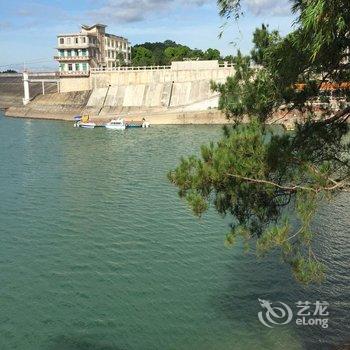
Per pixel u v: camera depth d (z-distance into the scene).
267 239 11.77
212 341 17.70
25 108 117.50
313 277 12.13
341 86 11.75
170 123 94.94
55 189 40.28
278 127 12.35
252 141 11.59
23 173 47.12
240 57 12.34
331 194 11.40
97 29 121.44
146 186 40.84
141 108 103.12
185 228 29.41
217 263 24.08
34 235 28.59
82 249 26.28
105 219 31.58
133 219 31.47
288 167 11.60
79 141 71.44
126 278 22.62
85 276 22.91
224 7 9.64
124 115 100.12
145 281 22.28
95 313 19.61
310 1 8.08
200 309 19.81
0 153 59.66
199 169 11.55
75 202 36.00
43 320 19.14
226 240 12.51
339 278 22.12
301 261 12.26
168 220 31.09
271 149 11.37
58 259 24.95
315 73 11.29
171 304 20.23
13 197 37.62
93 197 37.41
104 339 17.91
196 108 97.00
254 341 17.69
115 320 19.09
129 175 45.59
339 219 29.84
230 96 12.35
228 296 20.80
